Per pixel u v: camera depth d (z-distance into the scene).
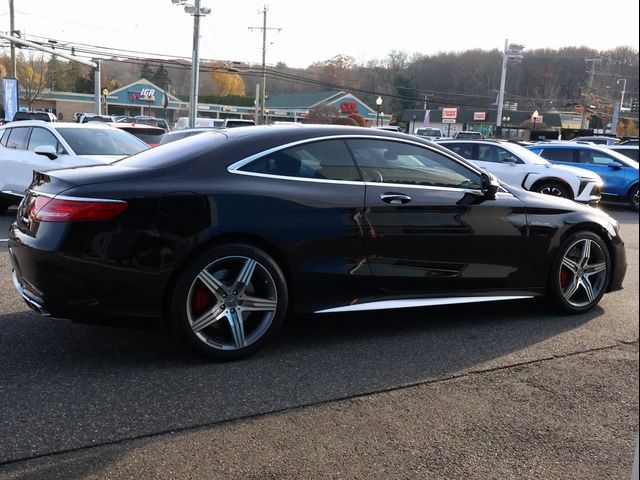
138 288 3.56
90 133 9.02
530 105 65.62
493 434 3.07
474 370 3.87
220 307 3.78
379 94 66.56
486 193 4.54
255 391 3.46
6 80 28.80
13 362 3.77
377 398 3.43
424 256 4.36
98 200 3.49
